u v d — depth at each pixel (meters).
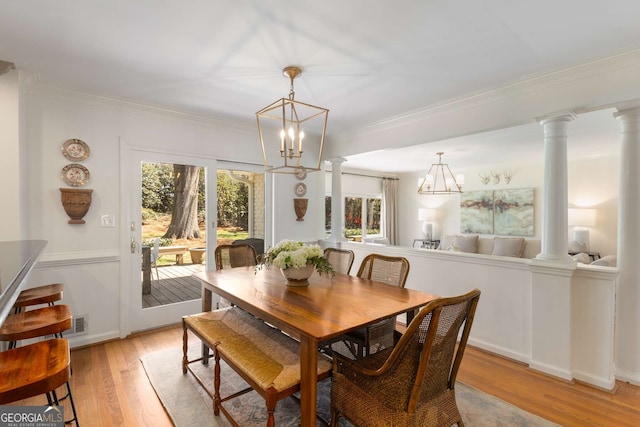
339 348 2.95
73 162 2.91
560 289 2.49
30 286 2.74
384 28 1.88
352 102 3.12
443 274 3.33
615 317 2.46
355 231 7.32
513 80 2.60
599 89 2.27
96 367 2.61
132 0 1.62
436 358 1.45
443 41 2.02
